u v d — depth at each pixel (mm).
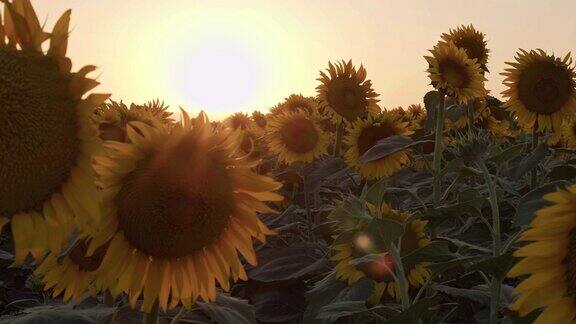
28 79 534
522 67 1774
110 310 810
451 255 913
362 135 1970
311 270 1352
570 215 490
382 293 1107
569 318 494
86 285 803
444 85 1496
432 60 1515
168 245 724
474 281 1128
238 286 1497
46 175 542
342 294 1063
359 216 931
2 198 535
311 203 2100
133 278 727
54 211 548
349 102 2195
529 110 1776
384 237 883
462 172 1119
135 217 708
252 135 2852
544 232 498
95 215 550
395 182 1971
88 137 552
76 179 553
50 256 778
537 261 506
